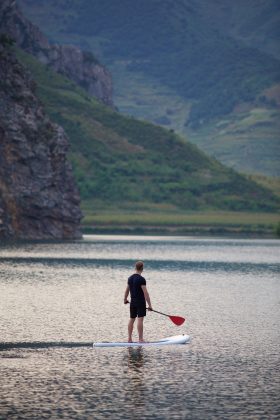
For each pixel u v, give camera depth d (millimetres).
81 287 135625
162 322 97125
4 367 69000
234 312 107812
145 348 78562
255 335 87438
